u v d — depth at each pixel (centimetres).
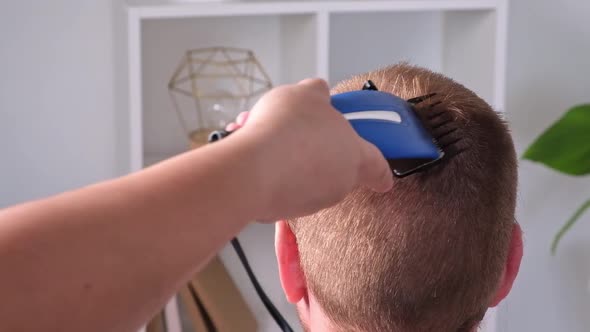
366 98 55
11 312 32
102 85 199
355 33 205
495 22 184
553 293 229
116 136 200
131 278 34
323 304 72
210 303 174
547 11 215
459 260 68
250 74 203
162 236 35
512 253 77
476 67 192
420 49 208
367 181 45
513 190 72
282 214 40
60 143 200
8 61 194
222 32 200
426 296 68
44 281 33
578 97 220
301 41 187
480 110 72
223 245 37
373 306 69
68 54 197
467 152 69
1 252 33
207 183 37
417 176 67
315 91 44
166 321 179
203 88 200
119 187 36
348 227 68
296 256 74
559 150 190
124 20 174
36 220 34
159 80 198
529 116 220
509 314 228
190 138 189
